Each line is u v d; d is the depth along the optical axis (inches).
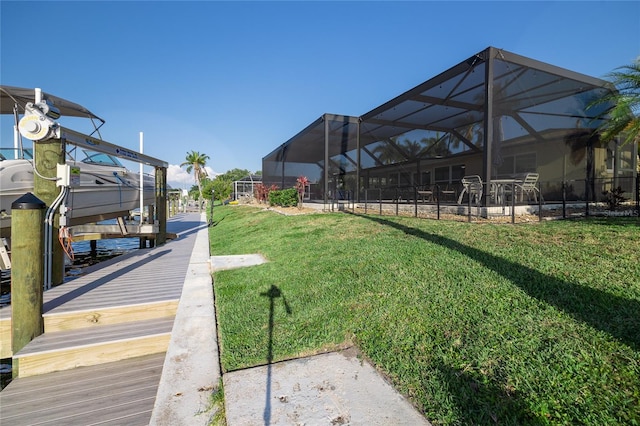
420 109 407.5
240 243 317.7
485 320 99.4
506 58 287.3
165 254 296.4
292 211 506.0
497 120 310.0
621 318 88.7
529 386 71.4
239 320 125.5
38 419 100.9
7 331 142.5
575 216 270.5
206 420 73.8
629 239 155.3
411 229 236.8
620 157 398.0
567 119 358.6
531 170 333.7
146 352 139.7
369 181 561.6
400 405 73.1
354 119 487.2
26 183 253.1
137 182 402.0
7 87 255.4
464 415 67.2
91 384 119.4
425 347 92.4
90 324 147.6
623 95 339.9
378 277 148.3
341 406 73.4
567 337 85.2
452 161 434.9
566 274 120.7
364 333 105.5
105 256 411.5
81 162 319.9
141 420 99.6
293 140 607.8
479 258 149.8
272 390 80.8
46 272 179.5
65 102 294.7
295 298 142.6
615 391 66.4
